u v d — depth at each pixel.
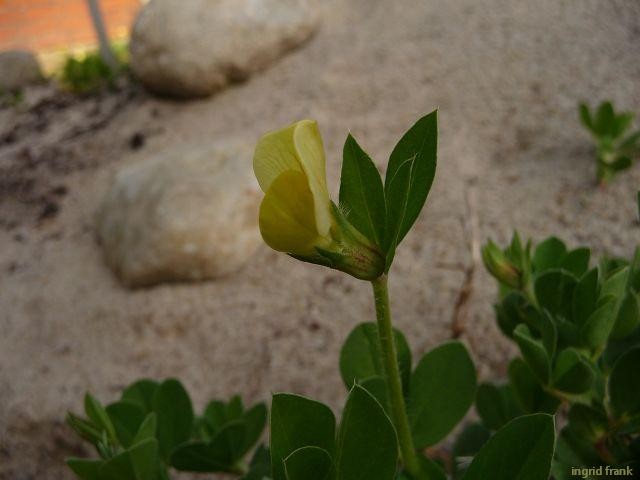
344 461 0.10
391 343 0.11
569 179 0.46
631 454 0.15
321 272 0.48
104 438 0.16
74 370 0.48
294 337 0.44
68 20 1.31
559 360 0.14
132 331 0.49
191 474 0.40
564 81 0.54
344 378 0.16
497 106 0.54
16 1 1.28
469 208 0.41
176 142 0.68
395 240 0.10
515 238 0.18
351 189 0.10
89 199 0.66
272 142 0.10
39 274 0.58
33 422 0.46
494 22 0.63
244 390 0.43
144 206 0.53
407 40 0.66
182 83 0.73
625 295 0.15
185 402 0.19
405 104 0.58
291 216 0.10
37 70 1.06
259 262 0.51
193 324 0.48
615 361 0.15
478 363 0.37
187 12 0.72
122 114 0.79
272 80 0.71
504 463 0.10
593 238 0.41
